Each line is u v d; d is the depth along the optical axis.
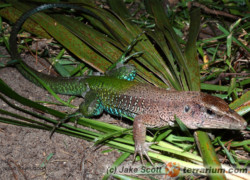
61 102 0.31
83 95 0.31
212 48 0.37
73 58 0.36
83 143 0.27
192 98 0.26
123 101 0.29
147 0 0.39
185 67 0.29
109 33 0.34
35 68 0.35
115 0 0.37
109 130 0.27
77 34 0.32
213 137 0.27
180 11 0.43
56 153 0.26
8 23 0.39
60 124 0.28
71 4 0.36
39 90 0.32
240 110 0.26
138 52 0.32
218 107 0.25
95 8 0.36
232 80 0.30
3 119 0.27
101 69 0.32
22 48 0.36
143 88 0.29
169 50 0.33
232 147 0.27
